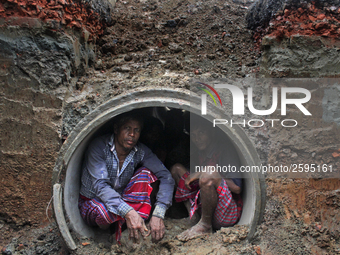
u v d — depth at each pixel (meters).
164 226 2.89
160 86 2.93
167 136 3.50
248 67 3.54
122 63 3.67
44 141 3.07
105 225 2.82
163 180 2.96
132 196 2.84
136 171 3.00
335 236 2.73
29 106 3.06
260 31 3.73
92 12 3.60
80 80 3.41
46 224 3.03
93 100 3.17
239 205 3.00
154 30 4.08
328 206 2.83
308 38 3.08
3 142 3.06
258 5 3.76
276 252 2.65
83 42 3.49
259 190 2.68
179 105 2.68
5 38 3.03
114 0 4.46
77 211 2.89
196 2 4.48
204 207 2.78
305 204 2.87
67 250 2.79
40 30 3.08
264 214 2.79
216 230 2.98
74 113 3.13
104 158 2.87
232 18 4.23
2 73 3.04
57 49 3.14
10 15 3.06
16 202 3.06
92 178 2.78
